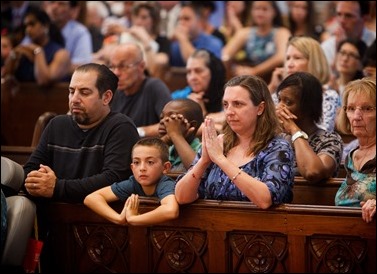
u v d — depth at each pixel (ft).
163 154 18.24
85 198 18.39
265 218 17.42
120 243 18.58
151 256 18.30
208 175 18.20
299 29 32.63
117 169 18.85
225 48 33.17
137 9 33.17
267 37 32.65
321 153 19.40
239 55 32.96
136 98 25.12
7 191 18.52
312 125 20.02
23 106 31.30
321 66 24.07
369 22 29.09
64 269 19.01
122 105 25.20
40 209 18.90
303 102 19.80
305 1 32.30
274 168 17.29
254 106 17.62
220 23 33.99
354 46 26.73
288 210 17.24
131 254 18.44
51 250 19.01
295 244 17.35
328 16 32.48
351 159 18.25
